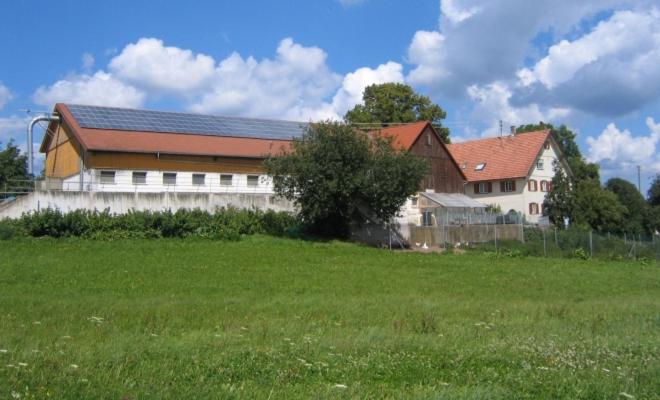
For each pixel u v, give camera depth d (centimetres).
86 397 782
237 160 5181
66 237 3759
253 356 1061
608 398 895
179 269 2831
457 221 5612
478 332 1454
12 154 6219
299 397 830
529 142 7519
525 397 877
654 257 4809
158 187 4847
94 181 4606
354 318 1688
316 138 4441
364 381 934
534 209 7362
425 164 4625
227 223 4316
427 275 3095
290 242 4262
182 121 5541
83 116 5028
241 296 2173
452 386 909
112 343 1183
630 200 7556
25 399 765
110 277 2517
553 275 3378
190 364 1002
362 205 4694
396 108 8206
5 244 3394
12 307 1748
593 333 1491
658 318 1800
